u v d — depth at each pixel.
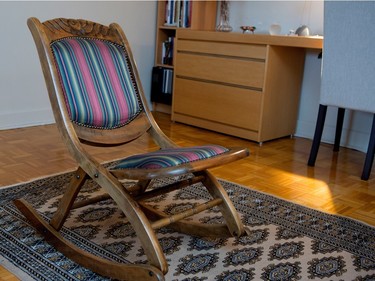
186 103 3.80
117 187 1.50
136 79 1.97
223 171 2.71
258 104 3.32
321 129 2.86
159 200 2.24
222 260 1.70
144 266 1.45
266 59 3.22
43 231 1.75
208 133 3.62
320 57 3.45
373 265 1.73
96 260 1.56
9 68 3.36
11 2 3.27
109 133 1.80
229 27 3.91
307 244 1.86
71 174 2.50
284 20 3.75
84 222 1.95
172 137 3.43
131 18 4.04
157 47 4.25
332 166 2.96
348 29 2.51
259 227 1.99
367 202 2.37
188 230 1.87
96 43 1.88
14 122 3.45
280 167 2.86
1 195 2.16
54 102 1.64
